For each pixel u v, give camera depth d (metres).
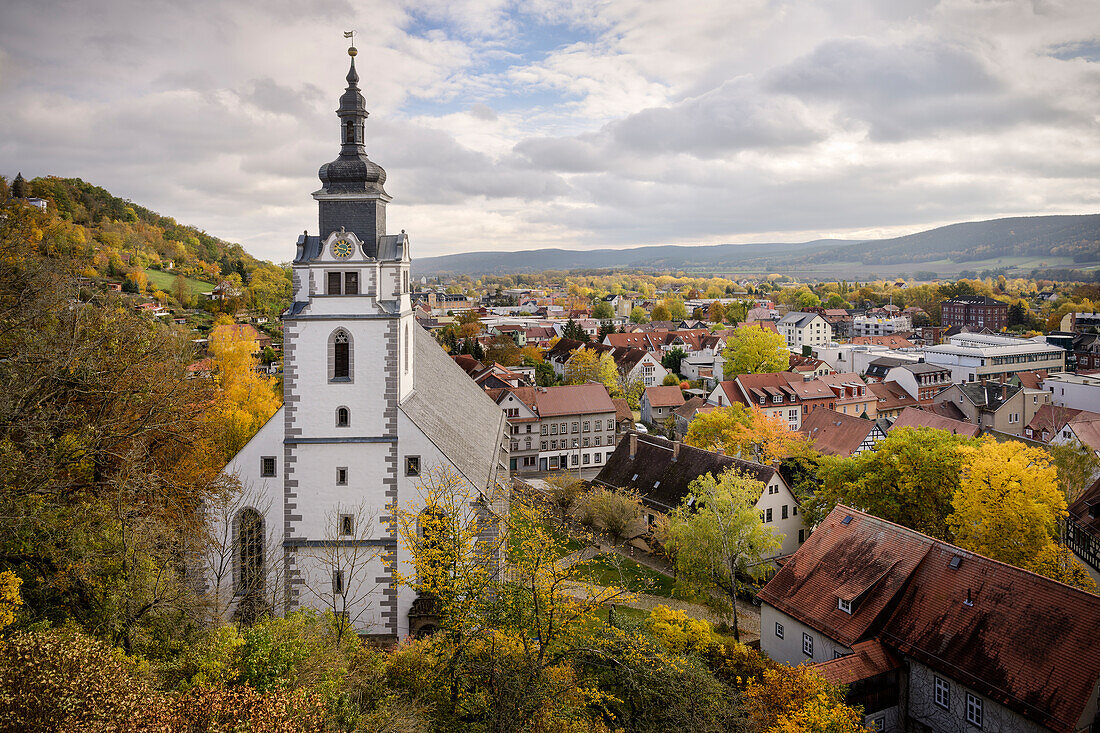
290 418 43.12
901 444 57.22
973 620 36.16
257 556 43.56
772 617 45.25
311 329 42.91
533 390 103.00
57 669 19.44
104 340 37.34
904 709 37.81
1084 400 110.12
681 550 51.44
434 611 42.69
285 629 28.62
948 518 50.38
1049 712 31.33
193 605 29.38
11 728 17.77
